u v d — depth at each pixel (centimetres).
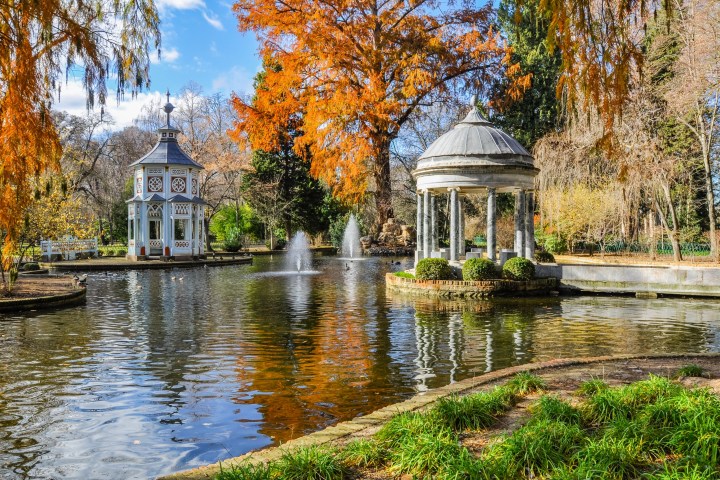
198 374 855
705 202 3444
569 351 1029
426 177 2295
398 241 4494
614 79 811
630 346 1078
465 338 1151
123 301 1747
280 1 3647
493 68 3975
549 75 4403
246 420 647
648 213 3322
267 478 394
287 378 830
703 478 365
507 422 536
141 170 3553
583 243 4009
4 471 514
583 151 2859
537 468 412
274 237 5444
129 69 841
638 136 2598
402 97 3878
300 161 5134
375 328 1273
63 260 3484
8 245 1072
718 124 3045
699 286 1936
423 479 402
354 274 2781
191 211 3644
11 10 735
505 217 4138
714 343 1112
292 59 3669
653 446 443
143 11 859
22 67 723
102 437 597
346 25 3650
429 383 803
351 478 421
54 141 772
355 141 3769
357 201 4369
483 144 2183
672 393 555
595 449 424
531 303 1761
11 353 1005
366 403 709
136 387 785
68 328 1264
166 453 555
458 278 2078
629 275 2009
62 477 502
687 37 2550
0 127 739
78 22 798
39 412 678
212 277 2617
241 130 3947
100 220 5228
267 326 1294
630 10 797
